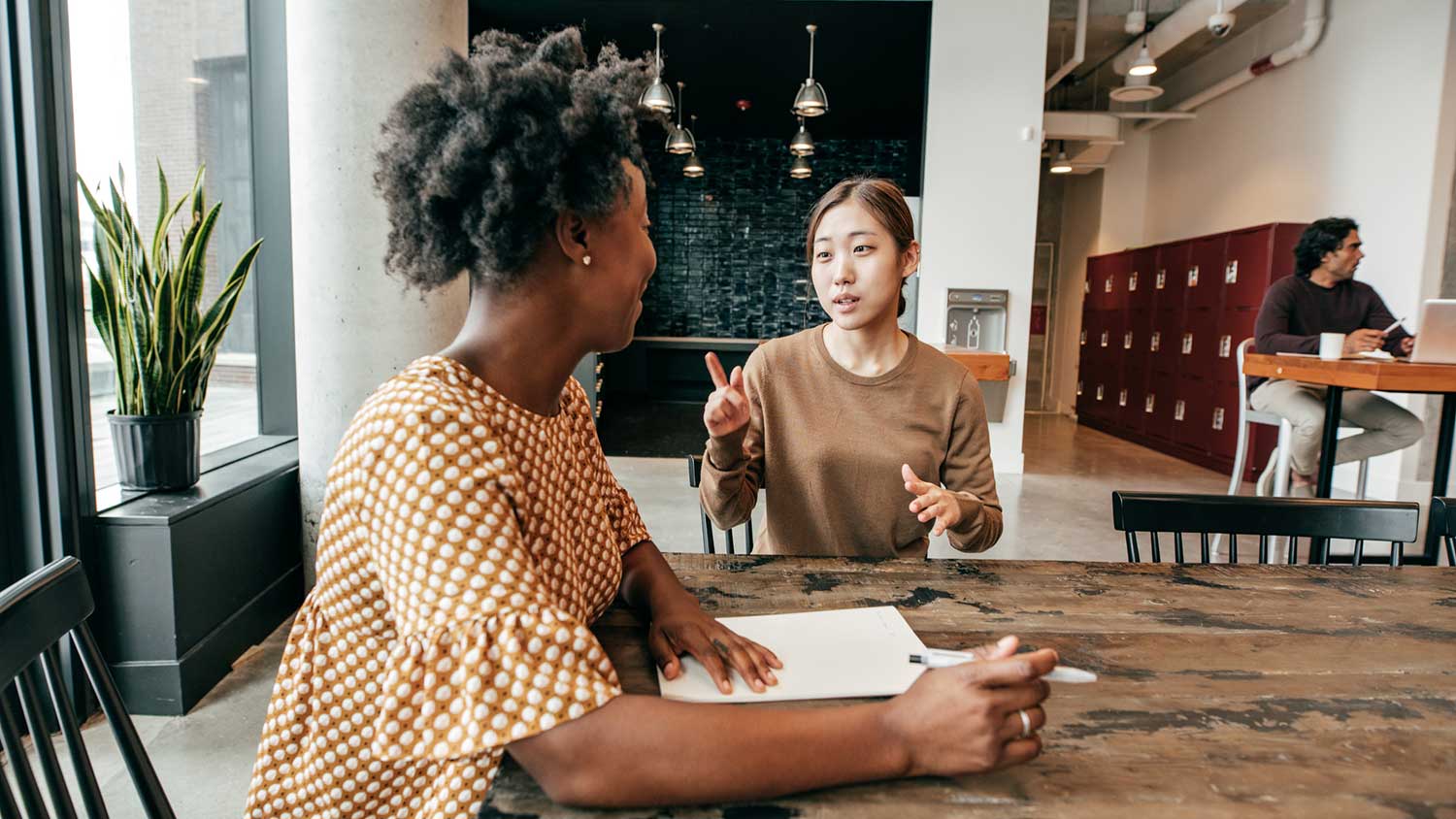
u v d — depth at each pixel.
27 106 1.79
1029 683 0.59
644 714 0.56
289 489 2.70
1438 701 0.78
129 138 2.55
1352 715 0.74
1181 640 0.91
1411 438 3.63
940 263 5.73
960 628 0.94
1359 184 5.45
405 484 0.60
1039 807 0.59
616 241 0.71
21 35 1.76
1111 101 8.48
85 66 2.33
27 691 0.74
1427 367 2.91
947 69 5.59
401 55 2.43
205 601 2.19
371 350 2.52
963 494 1.20
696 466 1.49
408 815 0.76
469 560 0.59
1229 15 5.27
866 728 0.59
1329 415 3.21
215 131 3.02
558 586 0.76
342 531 0.66
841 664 0.81
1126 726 0.71
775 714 0.58
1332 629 0.96
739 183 9.59
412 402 0.62
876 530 1.40
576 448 0.87
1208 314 6.38
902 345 1.42
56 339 1.86
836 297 1.31
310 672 0.72
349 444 0.64
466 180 0.66
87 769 0.78
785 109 8.11
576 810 0.58
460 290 2.65
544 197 0.66
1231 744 0.69
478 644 0.56
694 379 9.48
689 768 0.55
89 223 2.30
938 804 0.59
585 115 0.66
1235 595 1.07
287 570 2.69
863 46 6.27
